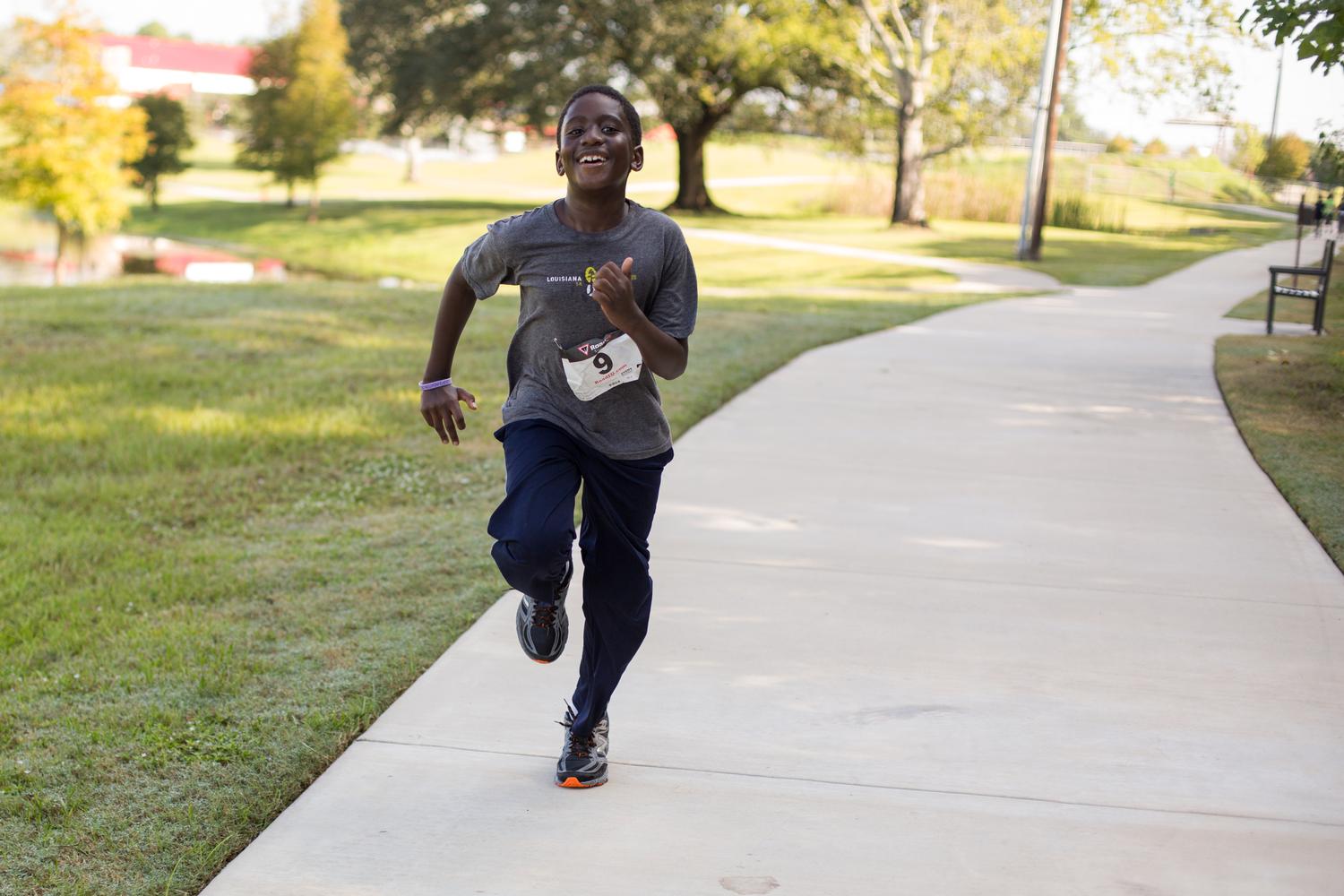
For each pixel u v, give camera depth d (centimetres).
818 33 4912
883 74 5144
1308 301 2338
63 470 984
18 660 599
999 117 5025
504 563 426
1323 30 1038
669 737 518
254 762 490
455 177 9612
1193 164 5853
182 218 6175
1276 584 722
